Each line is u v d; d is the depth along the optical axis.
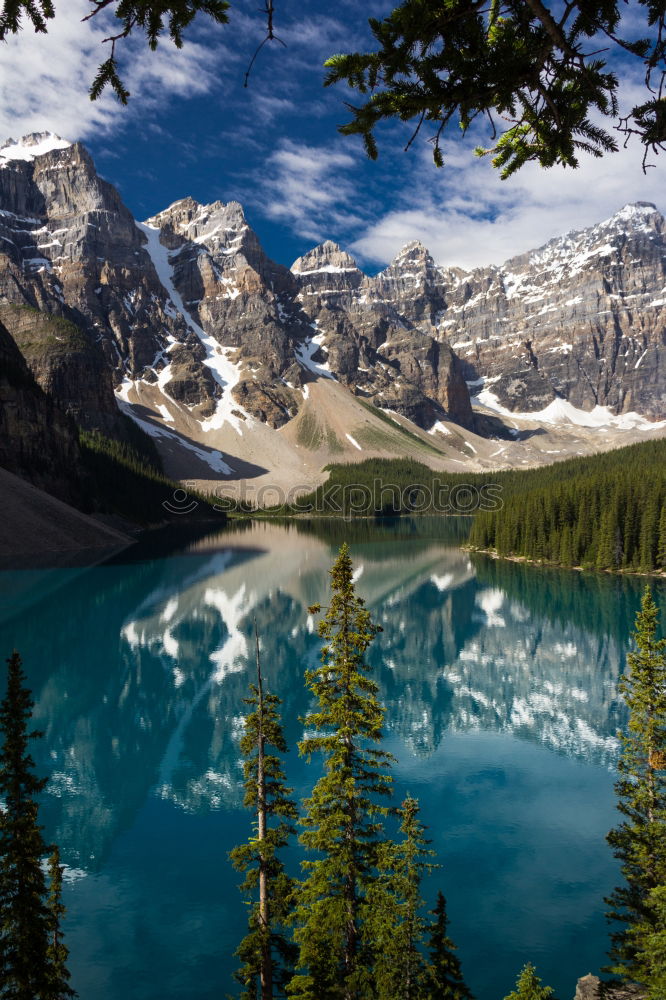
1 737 47.50
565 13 5.12
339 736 18.91
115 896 28.92
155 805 37.59
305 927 17.81
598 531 119.56
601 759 42.94
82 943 25.73
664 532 109.00
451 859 31.06
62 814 36.53
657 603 88.12
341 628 19.62
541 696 55.59
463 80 5.68
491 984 22.78
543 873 29.89
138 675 62.06
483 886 28.88
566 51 5.26
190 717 51.81
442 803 36.84
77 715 52.03
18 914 15.53
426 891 28.52
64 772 41.91
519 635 76.12
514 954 24.42
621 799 37.06
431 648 71.31
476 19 5.32
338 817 18.00
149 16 5.49
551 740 46.19
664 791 24.28
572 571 117.44
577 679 60.16
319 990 16.86
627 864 21.91
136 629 78.75
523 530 137.88
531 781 39.66
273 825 34.88
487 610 89.00
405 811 18.41
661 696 21.92
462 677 61.09
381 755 19.19
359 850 18.36
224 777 41.31
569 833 33.53
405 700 54.84
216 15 5.55
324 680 19.52
